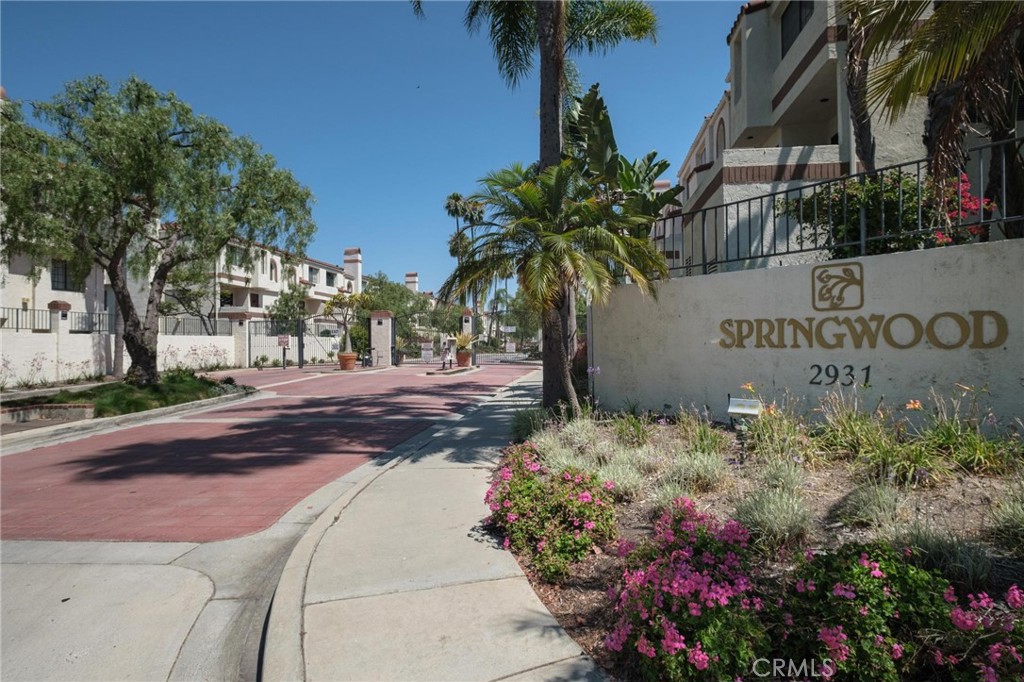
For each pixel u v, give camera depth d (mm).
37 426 11891
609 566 4004
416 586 3963
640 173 13273
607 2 12883
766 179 11133
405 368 32000
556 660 3045
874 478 4703
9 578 4703
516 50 12555
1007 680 2262
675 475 5387
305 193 17906
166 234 17422
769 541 3881
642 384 8812
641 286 7758
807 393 6922
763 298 7359
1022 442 5012
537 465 5840
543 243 7984
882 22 4656
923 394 6062
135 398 14453
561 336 9453
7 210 13391
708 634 2582
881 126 10883
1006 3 4332
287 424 12445
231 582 4629
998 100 5281
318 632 3408
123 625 3969
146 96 15055
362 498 6133
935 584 2775
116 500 6891
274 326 36406
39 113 14062
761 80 16000
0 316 21438
